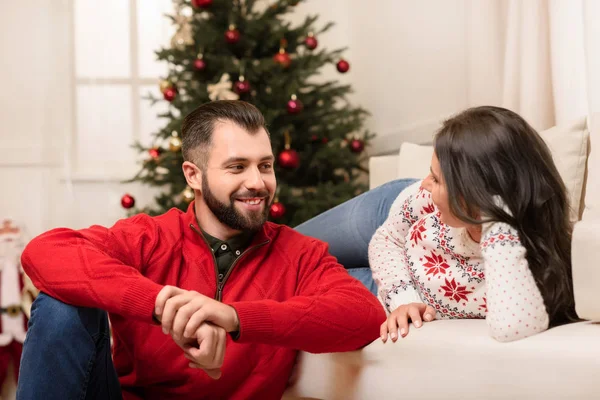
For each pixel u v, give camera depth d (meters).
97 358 1.08
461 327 1.04
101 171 3.53
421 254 1.25
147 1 3.60
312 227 1.83
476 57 2.27
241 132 1.20
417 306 1.16
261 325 1.00
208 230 1.27
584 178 1.35
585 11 1.58
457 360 0.98
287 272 1.26
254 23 2.87
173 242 1.25
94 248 1.10
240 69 2.78
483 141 1.05
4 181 3.47
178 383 1.17
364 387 1.10
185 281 1.22
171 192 3.00
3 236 2.88
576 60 1.73
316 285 1.20
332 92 3.07
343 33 3.91
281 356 1.20
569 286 1.08
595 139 1.20
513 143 1.06
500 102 2.22
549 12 1.83
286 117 2.89
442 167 1.08
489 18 2.23
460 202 1.06
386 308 1.29
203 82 2.93
